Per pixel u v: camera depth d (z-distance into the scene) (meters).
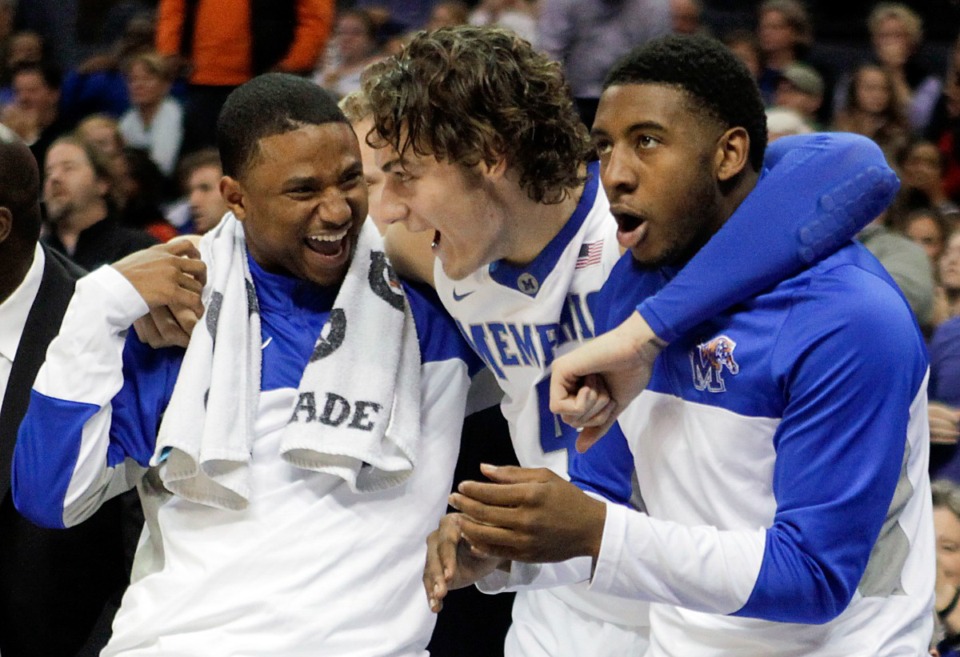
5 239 3.25
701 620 2.67
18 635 3.32
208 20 8.02
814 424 2.40
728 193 2.51
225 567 2.76
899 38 8.48
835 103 7.95
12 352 3.32
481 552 2.37
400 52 2.78
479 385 3.23
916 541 2.66
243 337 2.87
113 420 2.87
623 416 2.75
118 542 3.36
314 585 2.78
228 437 2.76
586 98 4.79
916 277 5.52
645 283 2.71
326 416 2.81
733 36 8.50
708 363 2.53
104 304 2.77
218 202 6.36
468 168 2.70
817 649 2.58
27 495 2.80
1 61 9.51
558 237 2.89
